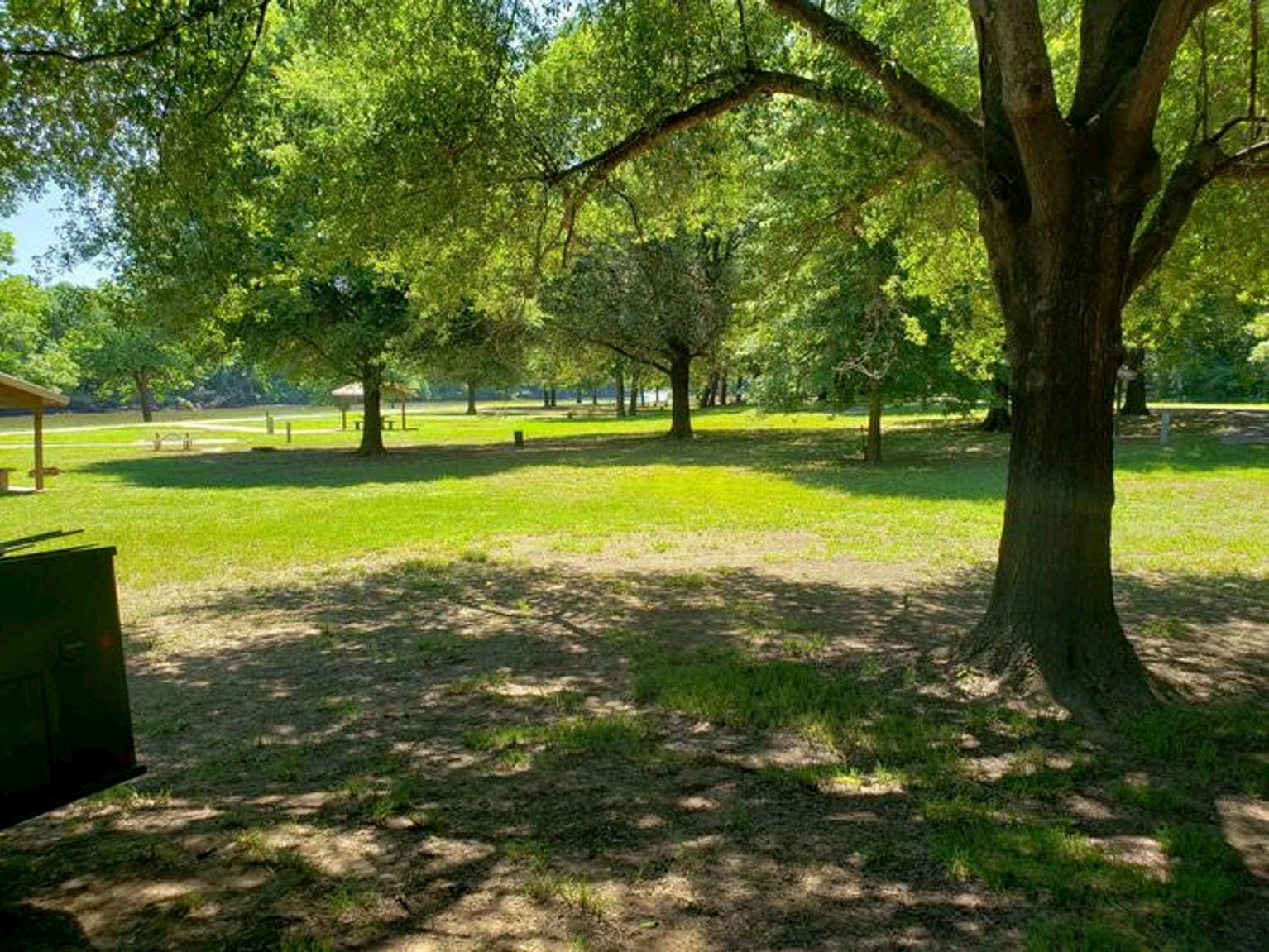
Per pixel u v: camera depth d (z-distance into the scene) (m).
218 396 124.56
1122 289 5.82
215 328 13.66
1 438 49.19
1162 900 3.40
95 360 65.31
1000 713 5.50
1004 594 6.18
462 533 14.66
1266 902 3.41
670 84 8.21
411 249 10.48
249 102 8.61
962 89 9.87
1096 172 5.50
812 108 9.91
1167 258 10.38
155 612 9.50
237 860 3.88
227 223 9.41
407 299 27.22
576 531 14.66
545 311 31.89
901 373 23.16
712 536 13.99
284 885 3.64
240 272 12.38
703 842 3.95
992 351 16.30
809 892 3.51
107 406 104.75
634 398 64.50
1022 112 5.30
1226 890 3.43
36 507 18.94
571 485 21.30
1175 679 6.11
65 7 7.27
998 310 14.23
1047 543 5.89
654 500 18.14
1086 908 3.35
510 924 3.31
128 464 31.31
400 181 9.02
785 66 8.59
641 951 3.12
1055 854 3.75
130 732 3.57
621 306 33.19
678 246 32.16
